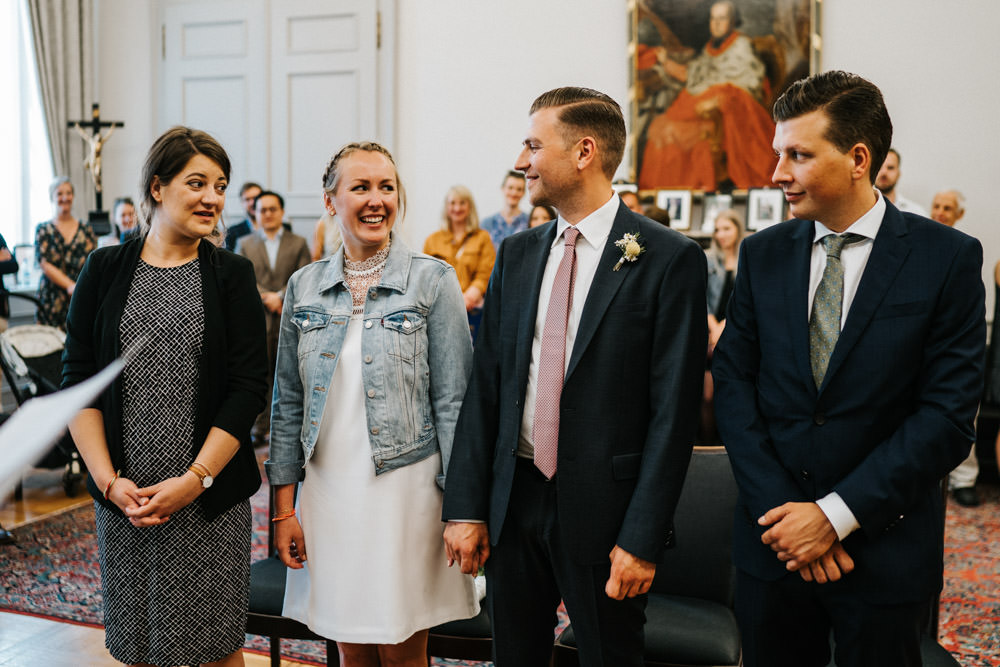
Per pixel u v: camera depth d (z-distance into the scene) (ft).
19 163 23.81
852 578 5.23
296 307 7.02
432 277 6.80
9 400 21.84
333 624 6.57
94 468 6.53
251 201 22.40
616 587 5.52
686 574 7.83
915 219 5.41
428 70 23.16
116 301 6.63
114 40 25.64
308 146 24.23
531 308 6.04
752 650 5.63
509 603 6.08
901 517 5.21
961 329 5.14
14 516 14.89
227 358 6.84
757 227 20.66
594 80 21.98
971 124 19.88
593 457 5.70
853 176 5.17
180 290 6.72
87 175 25.43
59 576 12.24
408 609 6.52
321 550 6.68
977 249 5.20
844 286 5.43
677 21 21.16
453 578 6.85
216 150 6.71
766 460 5.43
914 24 20.11
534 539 6.01
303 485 6.93
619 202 6.05
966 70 19.86
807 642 5.65
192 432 6.65
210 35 24.91
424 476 6.65
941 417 5.02
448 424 6.66
